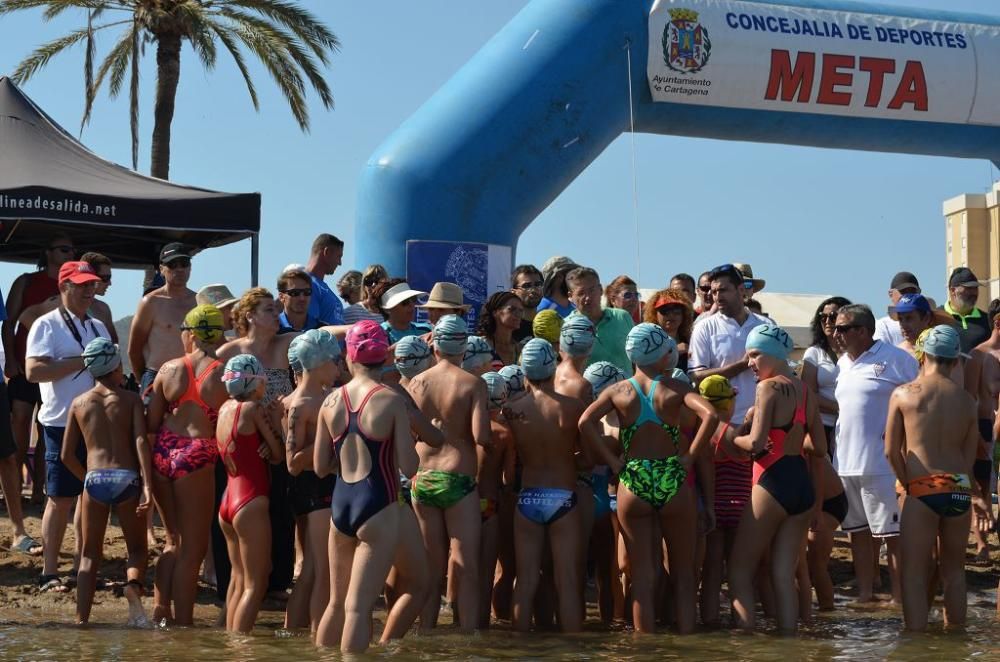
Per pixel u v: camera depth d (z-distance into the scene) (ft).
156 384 22.88
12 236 38.19
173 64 67.15
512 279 30.63
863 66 44.93
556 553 21.91
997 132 47.52
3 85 35.04
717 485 23.77
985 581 28.12
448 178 42.04
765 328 22.45
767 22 44.34
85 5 66.54
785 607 22.06
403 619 20.10
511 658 19.17
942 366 23.03
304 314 26.76
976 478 30.48
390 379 24.22
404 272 42.04
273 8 65.72
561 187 43.93
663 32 43.45
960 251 123.44
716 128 45.68
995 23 47.52
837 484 24.62
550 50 42.83
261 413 21.47
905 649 20.36
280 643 20.34
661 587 23.39
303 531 22.45
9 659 18.86
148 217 31.73
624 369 27.09
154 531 30.96
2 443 28.09
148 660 18.76
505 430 22.90
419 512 21.98
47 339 26.13
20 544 28.32
